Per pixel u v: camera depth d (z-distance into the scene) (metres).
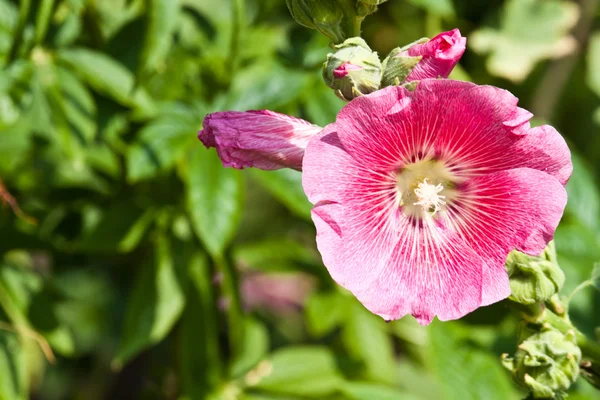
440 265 0.60
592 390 0.81
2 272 0.80
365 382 0.82
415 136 0.59
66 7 0.78
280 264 0.84
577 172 0.82
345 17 0.62
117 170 0.82
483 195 0.59
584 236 0.81
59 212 0.83
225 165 0.61
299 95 0.78
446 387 0.78
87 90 0.78
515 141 0.58
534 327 0.62
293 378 0.82
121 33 0.78
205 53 0.81
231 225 0.75
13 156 0.81
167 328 0.78
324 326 0.83
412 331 0.86
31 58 0.76
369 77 0.59
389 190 0.60
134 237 0.79
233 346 0.80
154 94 0.79
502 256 0.59
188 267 0.79
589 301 0.80
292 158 0.61
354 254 0.58
